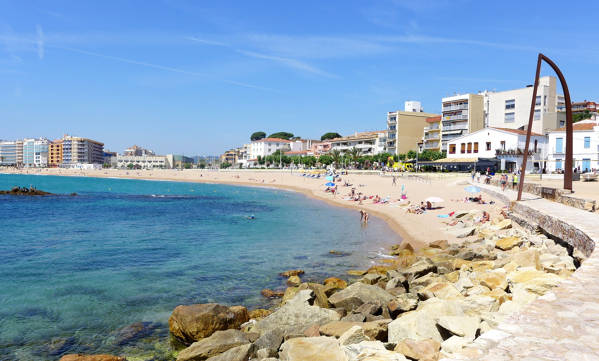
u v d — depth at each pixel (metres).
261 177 132.25
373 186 76.12
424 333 9.84
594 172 60.62
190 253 25.17
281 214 46.31
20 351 12.27
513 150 75.19
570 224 16.27
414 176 82.56
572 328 5.76
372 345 9.28
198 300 16.62
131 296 17.08
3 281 19.09
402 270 18.92
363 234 32.00
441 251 23.20
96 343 12.77
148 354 12.02
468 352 5.13
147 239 30.05
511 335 5.59
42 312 15.27
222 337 11.67
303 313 13.23
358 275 19.95
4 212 47.62
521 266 15.70
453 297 12.83
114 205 57.50
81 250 26.03
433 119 114.94
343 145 152.75
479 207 38.81
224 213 47.59
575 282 7.91
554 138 67.50
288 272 20.19
